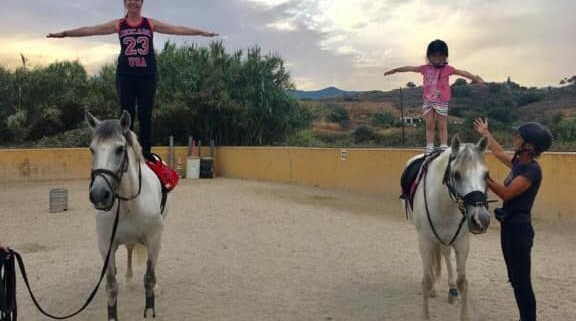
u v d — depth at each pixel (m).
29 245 8.65
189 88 22.70
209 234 9.54
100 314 5.30
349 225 10.38
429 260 4.87
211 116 23.20
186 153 21.94
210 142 23.00
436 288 5.80
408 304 5.48
